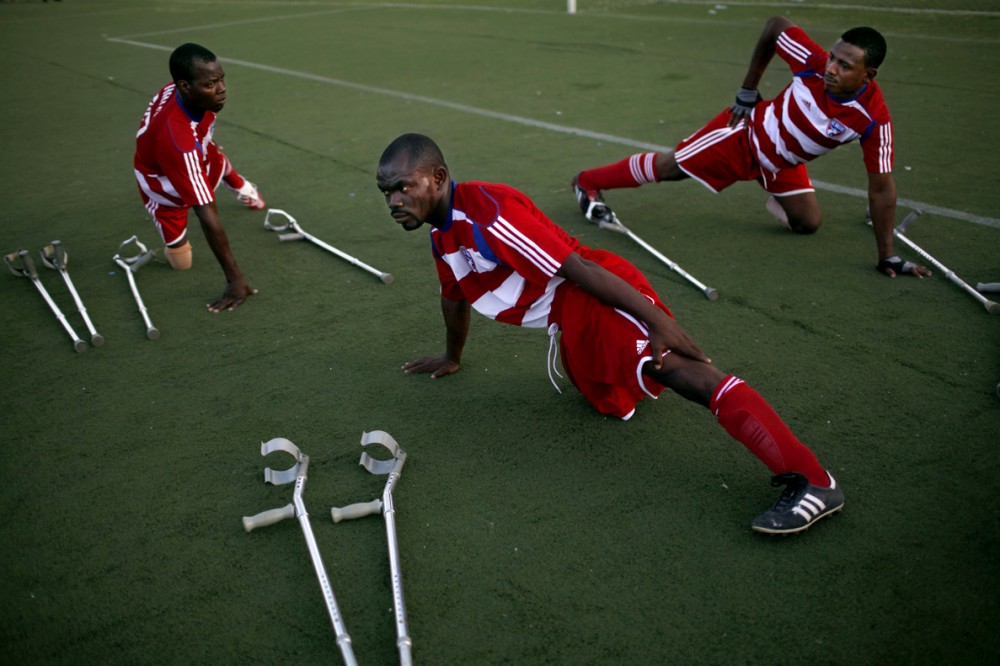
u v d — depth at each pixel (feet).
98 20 50.26
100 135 25.07
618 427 10.61
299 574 8.54
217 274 15.66
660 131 22.94
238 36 42.50
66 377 12.26
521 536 8.86
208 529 9.19
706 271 14.78
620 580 8.21
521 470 9.89
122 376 12.25
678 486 9.51
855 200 17.74
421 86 29.63
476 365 12.17
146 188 14.56
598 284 8.73
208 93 13.21
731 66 30.17
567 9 45.55
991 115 22.61
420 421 10.91
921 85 26.02
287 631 7.88
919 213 15.44
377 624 7.89
